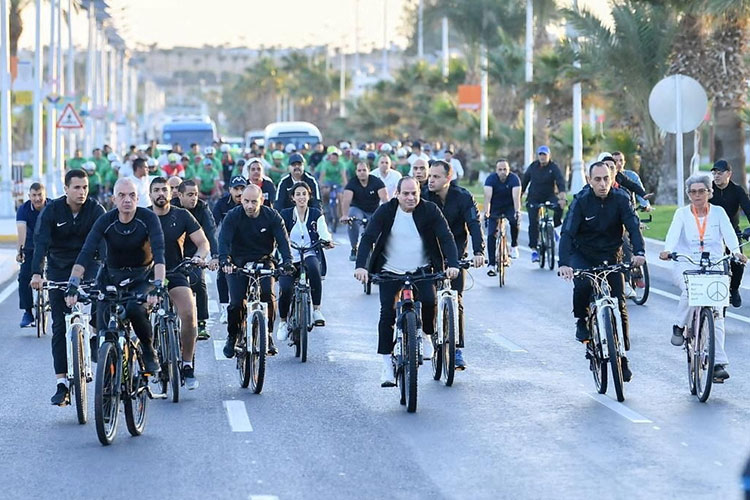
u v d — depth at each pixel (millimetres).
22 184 100625
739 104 81562
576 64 90375
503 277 50219
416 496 19328
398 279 26844
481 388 28672
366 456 22062
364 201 51812
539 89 108125
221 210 40344
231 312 29672
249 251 30516
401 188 26641
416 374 25781
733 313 40875
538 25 139125
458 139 138250
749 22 80688
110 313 23812
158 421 25359
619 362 26844
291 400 27516
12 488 19984
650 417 25188
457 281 29875
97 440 23625
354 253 52000
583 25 87500
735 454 21922
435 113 148250
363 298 46750
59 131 116375
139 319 24422
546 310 42906
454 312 28641
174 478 20578
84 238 26844
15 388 29469
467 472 20828
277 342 36188
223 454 22328
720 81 81562
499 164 50438
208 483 20234
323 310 43344
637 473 20625
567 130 108812
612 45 86938
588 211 27500
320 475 20703
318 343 36094
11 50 137375
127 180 24578
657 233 64062
